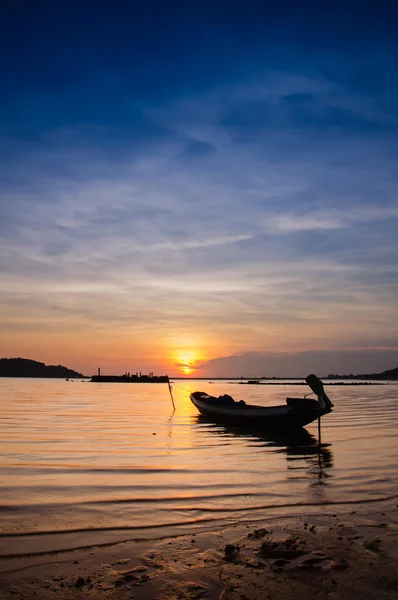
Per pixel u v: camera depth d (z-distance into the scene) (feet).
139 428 73.82
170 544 22.77
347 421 87.35
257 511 28.37
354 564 20.17
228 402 90.38
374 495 32.17
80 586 18.22
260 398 194.80
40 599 17.16
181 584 18.39
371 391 282.97
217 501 30.58
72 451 50.31
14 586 18.20
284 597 17.40
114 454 48.60
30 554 21.40
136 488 33.88
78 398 170.30
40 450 50.93
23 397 173.06
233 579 18.85
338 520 26.50
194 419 90.02
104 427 74.23
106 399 164.76
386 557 20.94
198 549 22.09
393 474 38.93
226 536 23.89
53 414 98.07
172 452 50.60
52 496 31.63
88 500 30.66
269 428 75.51
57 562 20.54
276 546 21.99
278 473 39.34
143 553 21.61
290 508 29.01
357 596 17.48
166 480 36.50
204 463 43.96
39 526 25.39
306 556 21.07
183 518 26.94
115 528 25.12
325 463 44.21
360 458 46.98
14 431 67.67
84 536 23.84
